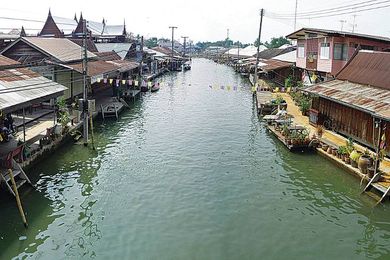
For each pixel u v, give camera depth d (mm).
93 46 55156
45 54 33188
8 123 23344
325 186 20188
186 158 24906
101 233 15391
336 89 26531
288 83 48969
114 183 20484
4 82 21109
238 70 95000
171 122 36156
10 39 43688
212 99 51219
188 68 106000
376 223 16406
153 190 19672
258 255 14016
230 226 16125
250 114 40438
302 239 15133
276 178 21391
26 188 19188
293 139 25469
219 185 20438
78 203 17969
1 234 15133
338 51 35469
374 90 23844
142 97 52312
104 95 45938
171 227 15953
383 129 21109
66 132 26719
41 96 21250
